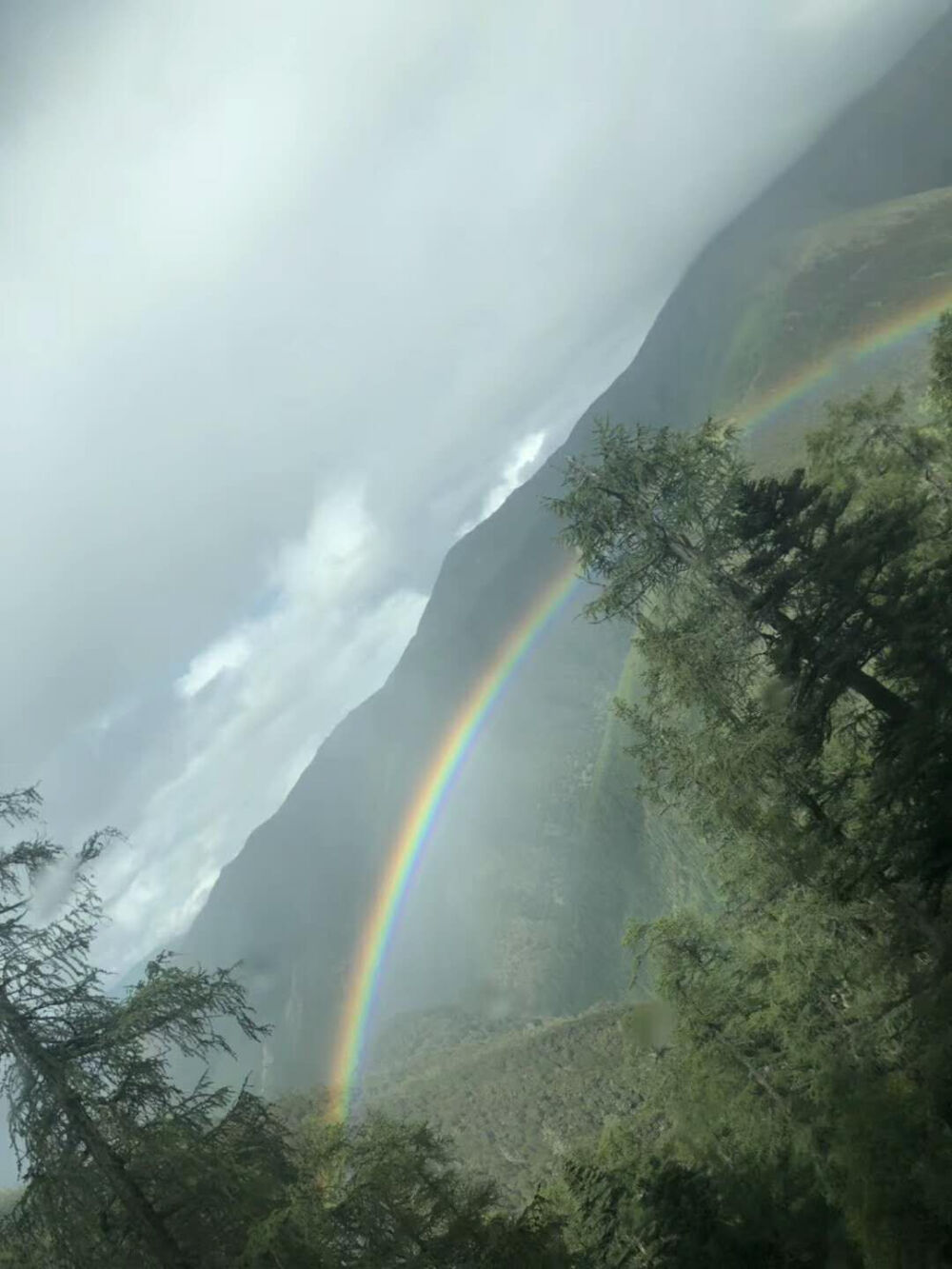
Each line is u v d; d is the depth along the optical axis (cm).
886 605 1800
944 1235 1560
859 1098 1742
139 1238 1122
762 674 1964
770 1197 2067
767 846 1933
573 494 2020
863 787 2045
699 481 1941
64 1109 1126
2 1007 1149
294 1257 1091
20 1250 1117
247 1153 1243
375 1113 1612
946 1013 1733
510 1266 1384
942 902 1905
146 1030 1169
